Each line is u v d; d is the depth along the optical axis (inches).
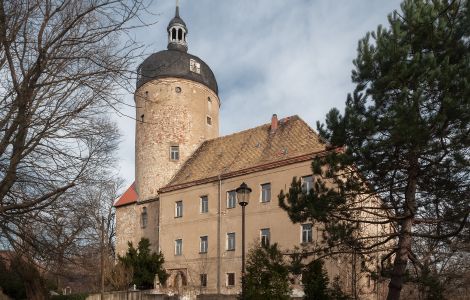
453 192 517.3
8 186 346.3
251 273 614.9
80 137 394.0
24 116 339.3
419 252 648.4
